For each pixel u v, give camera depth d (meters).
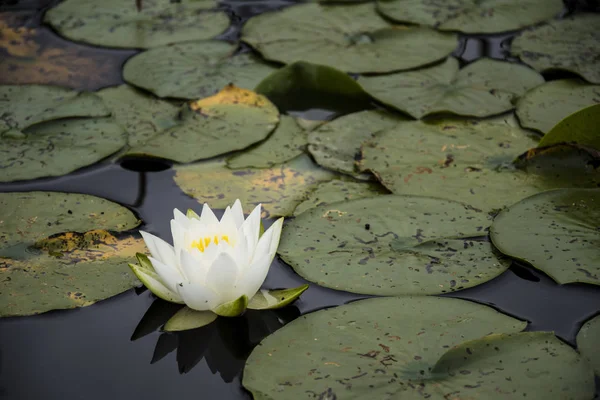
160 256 1.64
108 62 3.00
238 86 2.77
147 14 3.44
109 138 2.39
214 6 3.55
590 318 1.55
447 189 2.05
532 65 2.84
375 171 2.15
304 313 1.60
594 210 1.86
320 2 3.52
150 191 2.12
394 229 1.84
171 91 2.73
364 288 1.63
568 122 2.09
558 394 1.29
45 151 2.30
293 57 2.96
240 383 1.43
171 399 1.39
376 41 3.08
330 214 1.92
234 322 1.60
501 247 1.74
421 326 1.49
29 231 1.87
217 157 2.28
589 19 3.18
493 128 2.39
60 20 3.36
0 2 3.57
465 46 3.06
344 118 2.54
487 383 1.31
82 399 1.40
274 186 2.12
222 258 1.52
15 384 1.43
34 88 2.70
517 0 3.38
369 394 1.31
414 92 2.67
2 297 1.62
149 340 1.55
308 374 1.38
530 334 1.43
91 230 1.88
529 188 2.03
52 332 1.57
